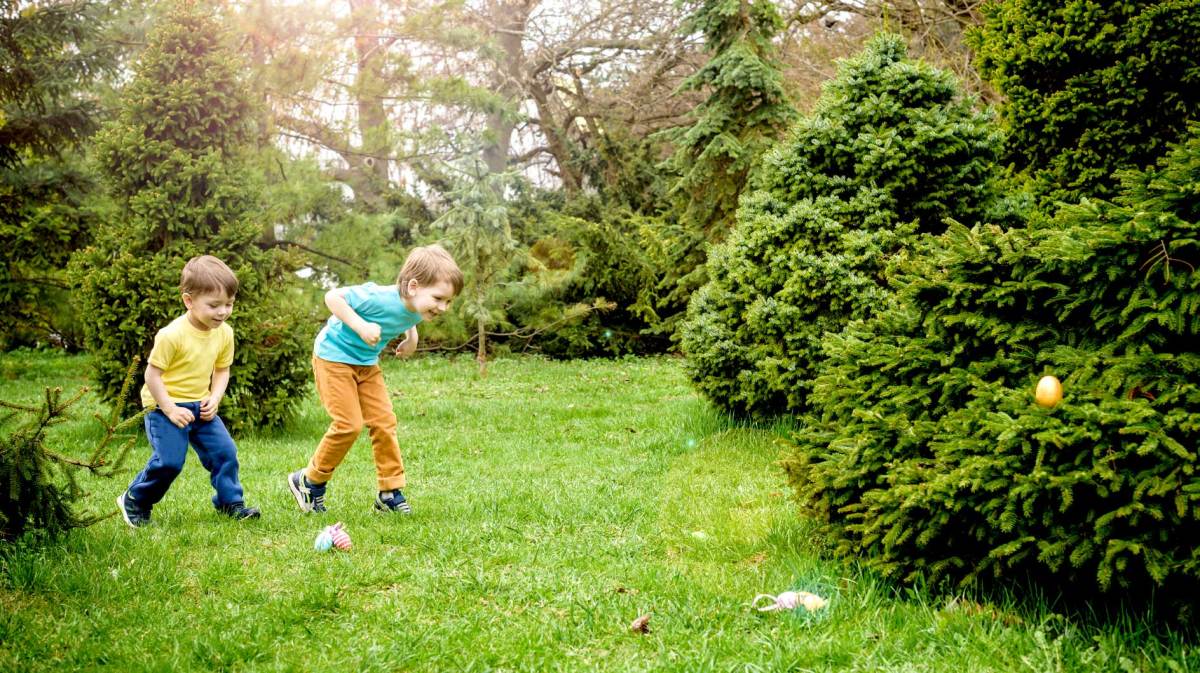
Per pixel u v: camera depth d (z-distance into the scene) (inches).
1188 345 117.9
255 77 499.2
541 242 649.0
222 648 111.0
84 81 516.1
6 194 507.2
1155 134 257.0
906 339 142.2
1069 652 107.1
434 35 618.8
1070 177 269.1
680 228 565.3
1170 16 247.0
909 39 600.7
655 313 603.2
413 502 196.2
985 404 122.7
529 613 125.0
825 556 146.7
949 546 126.1
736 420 293.0
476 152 522.6
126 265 293.6
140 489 170.6
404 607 127.9
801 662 107.7
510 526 172.4
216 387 181.5
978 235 134.1
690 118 815.1
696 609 125.3
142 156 304.8
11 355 619.5
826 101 265.7
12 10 488.7
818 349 241.0
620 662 108.9
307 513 183.5
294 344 312.7
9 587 129.4
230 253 312.0
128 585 132.0
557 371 517.7
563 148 861.8
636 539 163.5
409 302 183.0
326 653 112.3
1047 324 130.0
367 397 187.0
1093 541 106.9
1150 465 106.5
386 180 680.4
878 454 132.7
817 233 249.1
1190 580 106.5
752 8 503.8
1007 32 281.1
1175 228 114.2
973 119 249.4
